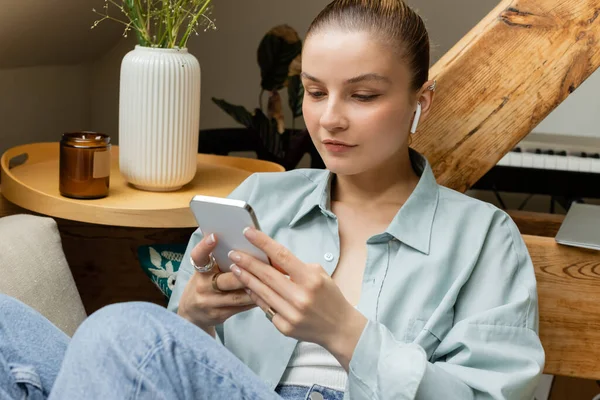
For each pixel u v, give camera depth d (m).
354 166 1.30
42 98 2.83
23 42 2.35
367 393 1.16
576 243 1.61
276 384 1.32
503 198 3.66
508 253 1.35
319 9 3.46
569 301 1.66
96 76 3.31
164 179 1.72
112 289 2.09
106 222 1.59
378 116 1.27
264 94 3.53
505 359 1.25
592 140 3.25
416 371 1.14
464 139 1.69
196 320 1.27
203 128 3.57
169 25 1.69
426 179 1.39
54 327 1.19
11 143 2.62
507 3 1.67
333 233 1.38
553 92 1.66
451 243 1.34
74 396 0.92
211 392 0.97
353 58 1.25
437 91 1.69
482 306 1.31
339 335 1.14
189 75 1.69
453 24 3.46
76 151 1.61
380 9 1.27
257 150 3.10
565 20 1.64
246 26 3.49
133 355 0.93
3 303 1.14
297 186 1.47
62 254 1.56
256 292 1.14
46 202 1.62
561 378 2.27
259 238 1.09
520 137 1.69
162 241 2.07
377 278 1.33
